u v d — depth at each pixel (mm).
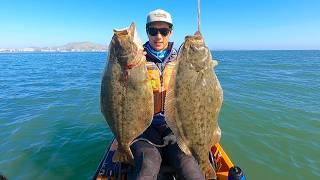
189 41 1042
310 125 2693
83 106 3393
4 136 2391
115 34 1056
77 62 14000
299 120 2846
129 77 1051
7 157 2012
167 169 1169
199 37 1053
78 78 6453
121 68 1053
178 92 1051
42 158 2000
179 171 1067
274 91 4555
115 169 1245
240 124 2717
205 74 1043
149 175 1032
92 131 2492
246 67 9734
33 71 8406
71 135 2402
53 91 4559
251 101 3686
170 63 1233
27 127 2596
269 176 1819
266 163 1970
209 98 1049
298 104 3533
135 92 1060
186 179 1024
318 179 1785
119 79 1060
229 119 2865
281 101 3713
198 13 1146
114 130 1105
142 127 1100
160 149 1206
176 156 1106
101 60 16500
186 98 1047
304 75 6953
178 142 1074
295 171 1873
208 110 1056
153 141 1187
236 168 1154
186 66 1039
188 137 1068
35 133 2453
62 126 2629
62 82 5738
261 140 2338
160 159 1118
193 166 1052
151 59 1269
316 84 5332
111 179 1240
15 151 2102
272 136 2420
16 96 4125
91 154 2055
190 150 1086
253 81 5777
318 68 9258
